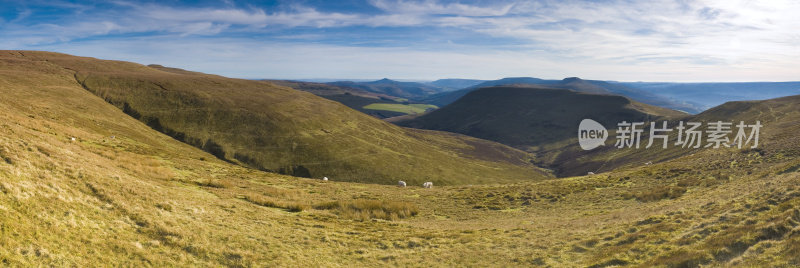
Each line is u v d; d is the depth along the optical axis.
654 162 112.06
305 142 106.12
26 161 17.89
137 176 27.41
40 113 51.91
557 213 31.39
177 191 25.31
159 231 16.17
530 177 135.50
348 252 18.25
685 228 17.05
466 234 22.12
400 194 41.56
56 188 16.45
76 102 82.56
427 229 24.62
